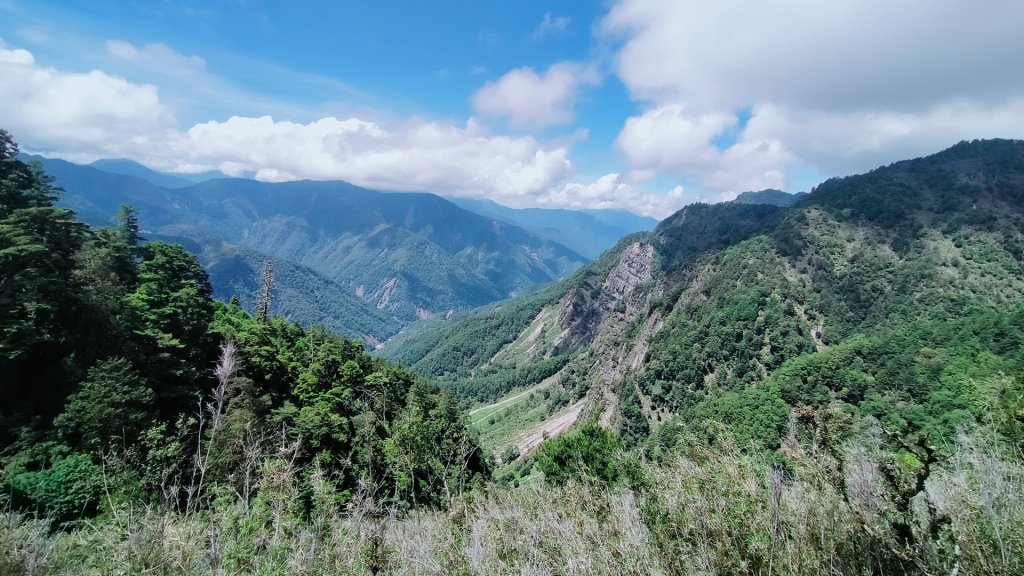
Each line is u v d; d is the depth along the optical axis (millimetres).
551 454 17812
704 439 5855
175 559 4559
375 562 5098
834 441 4371
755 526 4555
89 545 5039
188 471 6188
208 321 42000
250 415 20359
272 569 4953
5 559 4516
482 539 5742
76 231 33312
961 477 4203
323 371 42219
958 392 37719
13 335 23594
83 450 19797
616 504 5766
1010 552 3602
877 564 3766
